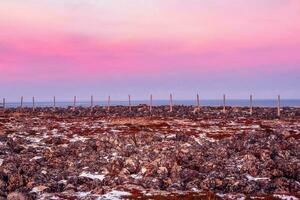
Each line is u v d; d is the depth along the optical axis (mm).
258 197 31031
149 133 54781
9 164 39562
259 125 63750
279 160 42562
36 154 45438
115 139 50438
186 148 46562
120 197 31234
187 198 30312
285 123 66875
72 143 50094
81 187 34938
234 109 95562
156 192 32656
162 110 95125
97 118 79375
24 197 31062
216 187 35031
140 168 40125
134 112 91875
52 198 31406
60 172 39594
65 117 82312
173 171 38781
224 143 49344
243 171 39281
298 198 30938
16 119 76250
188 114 85938
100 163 42156
